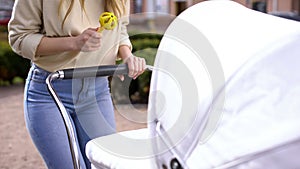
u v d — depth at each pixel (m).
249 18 1.27
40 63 1.88
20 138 4.73
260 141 1.02
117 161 1.44
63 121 1.72
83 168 1.91
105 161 1.48
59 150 1.87
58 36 1.87
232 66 1.14
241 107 1.07
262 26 1.20
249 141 1.04
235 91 1.09
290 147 1.00
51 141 1.88
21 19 1.84
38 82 1.90
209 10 1.33
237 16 1.29
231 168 1.08
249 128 1.05
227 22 1.26
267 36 1.14
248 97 1.07
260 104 1.05
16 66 8.27
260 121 1.04
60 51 1.77
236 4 1.41
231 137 1.08
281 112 1.02
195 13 1.33
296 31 1.11
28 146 4.46
